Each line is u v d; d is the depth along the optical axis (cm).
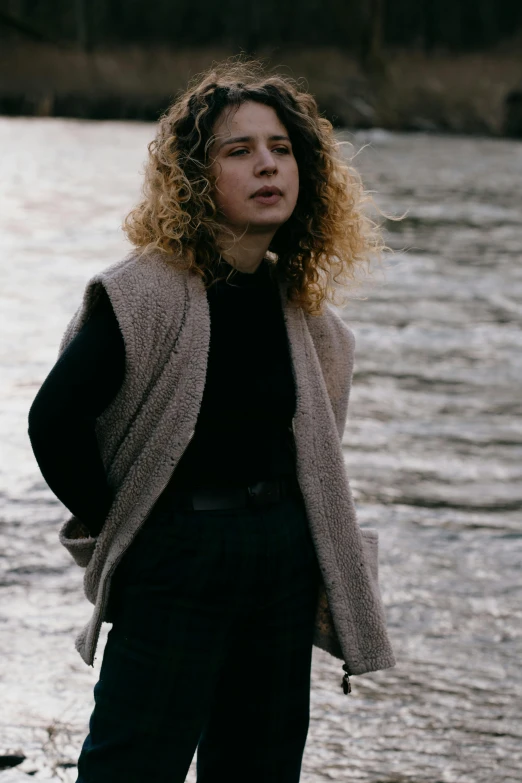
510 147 3328
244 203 243
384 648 260
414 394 830
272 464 245
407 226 1653
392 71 4234
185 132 246
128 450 237
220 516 238
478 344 1003
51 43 4278
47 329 956
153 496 235
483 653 440
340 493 256
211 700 256
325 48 5203
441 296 1198
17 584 479
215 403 238
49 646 424
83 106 3791
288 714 253
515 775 353
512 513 603
